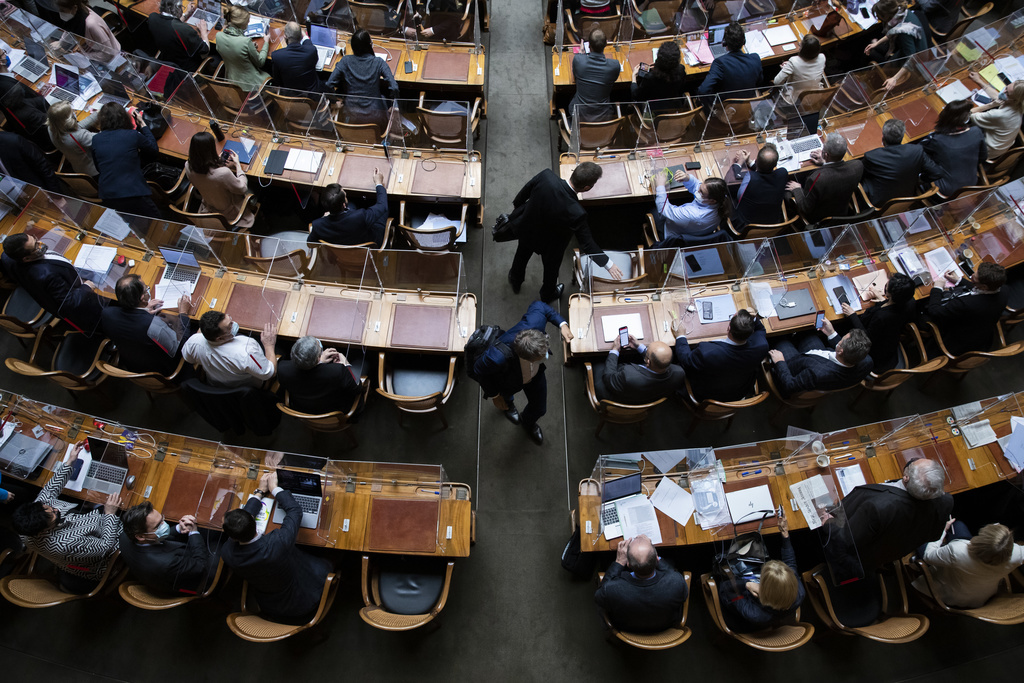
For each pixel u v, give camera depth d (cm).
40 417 445
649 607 372
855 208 568
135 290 442
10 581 397
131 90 604
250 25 670
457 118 545
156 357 464
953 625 461
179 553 395
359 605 463
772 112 576
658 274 498
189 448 432
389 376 493
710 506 417
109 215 505
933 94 600
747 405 446
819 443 433
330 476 417
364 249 477
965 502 459
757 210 529
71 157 549
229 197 541
